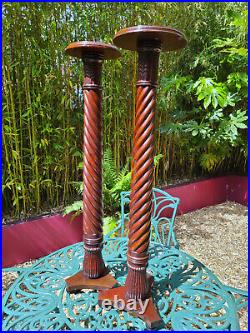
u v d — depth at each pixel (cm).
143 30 74
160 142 254
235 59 243
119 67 205
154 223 149
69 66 191
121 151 235
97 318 92
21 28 168
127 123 227
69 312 95
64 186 210
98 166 105
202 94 219
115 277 115
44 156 196
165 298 101
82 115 207
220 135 244
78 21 189
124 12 202
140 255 92
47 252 196
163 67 237
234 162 295
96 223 107
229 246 212
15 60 170
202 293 103
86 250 109
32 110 182
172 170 282
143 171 87
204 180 278
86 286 106
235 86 246
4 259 181
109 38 195
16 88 178
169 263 122
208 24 251
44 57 181
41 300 101
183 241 218
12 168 185
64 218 200
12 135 178
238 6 255
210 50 249
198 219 255
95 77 101
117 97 212
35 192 196
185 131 245
